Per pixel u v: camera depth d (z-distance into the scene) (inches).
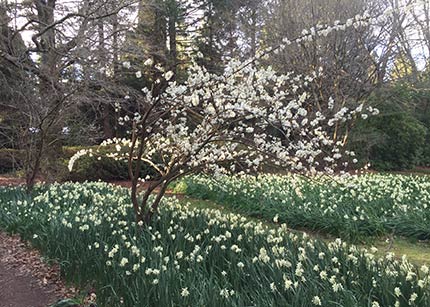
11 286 188.4
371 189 361.1
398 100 715.4
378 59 679.7
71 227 204.5
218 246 170.7
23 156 374.3
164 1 696.4
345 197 312.3
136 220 228.1
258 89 217.8
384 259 154.6
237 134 217.5
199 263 162.6
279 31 631.2
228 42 788.6
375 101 676.7
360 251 162.9
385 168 707.4
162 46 635.5
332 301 121.2
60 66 418.3
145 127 216.5
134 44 517.3
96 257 167.9
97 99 412.5
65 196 298.0
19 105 357.7
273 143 234.1
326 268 144.7
